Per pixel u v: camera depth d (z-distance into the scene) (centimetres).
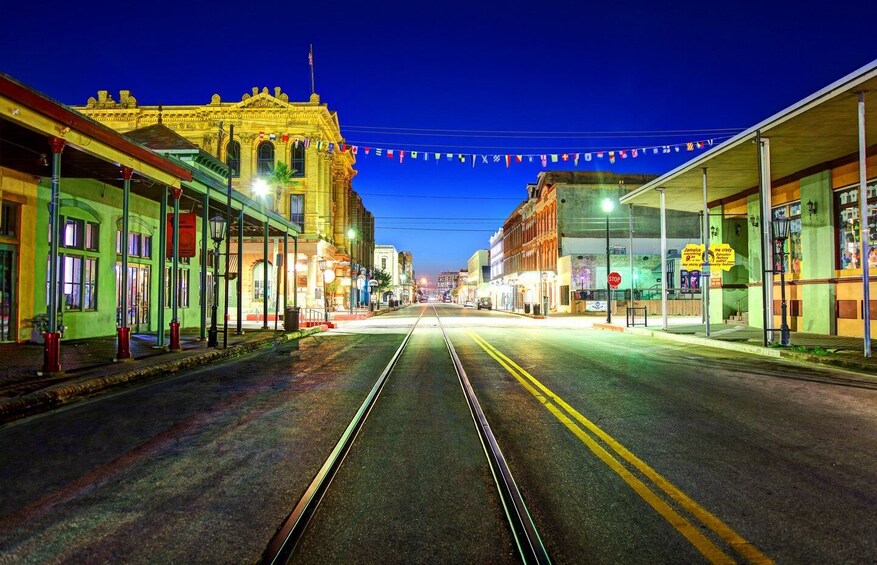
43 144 1128
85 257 1675
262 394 874
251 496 427
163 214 1415
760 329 2105
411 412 730
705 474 470
